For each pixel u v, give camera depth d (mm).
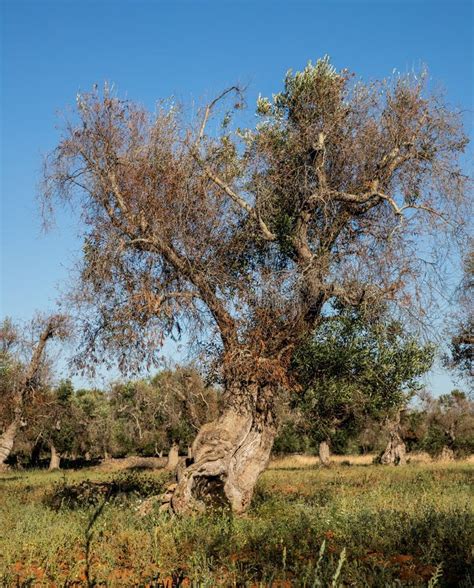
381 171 14336
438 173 13977
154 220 13695
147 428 54281
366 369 17547
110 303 14227
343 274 13602
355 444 59250
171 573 7281
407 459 48656
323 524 10180
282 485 22656
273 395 14203
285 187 14875
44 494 18219
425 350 17672
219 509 12164
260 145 14891
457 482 21312
